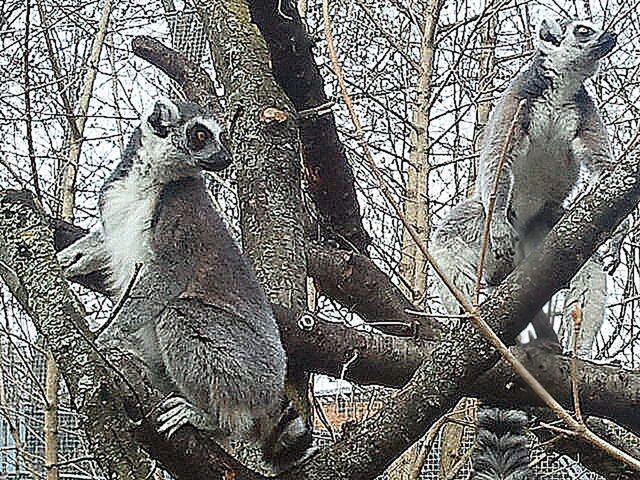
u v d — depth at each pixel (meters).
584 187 1.57
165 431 0.91
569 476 1.86
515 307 0.93
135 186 1.31
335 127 1.49
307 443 1.08
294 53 1.42
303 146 1.50
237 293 1.25
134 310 1.25
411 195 1.99
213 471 0.91
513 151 1.58
